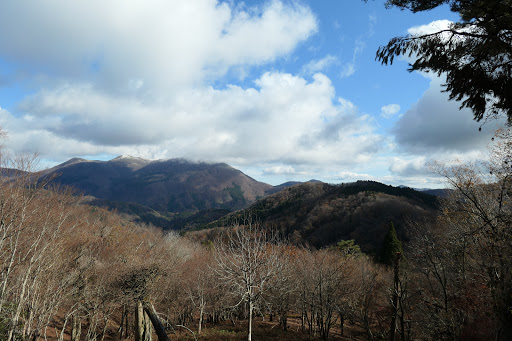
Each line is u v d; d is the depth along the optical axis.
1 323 9.78
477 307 13.16
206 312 29.66
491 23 4.94
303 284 21.86
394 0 5.41
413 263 19.42
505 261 8.04
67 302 14.13
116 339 23.84
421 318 16.86
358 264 27.45
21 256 10.96
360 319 20.42
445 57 5.50
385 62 5.98
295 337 22.28
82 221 24.33
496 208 10.43
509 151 8.41
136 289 16.12
